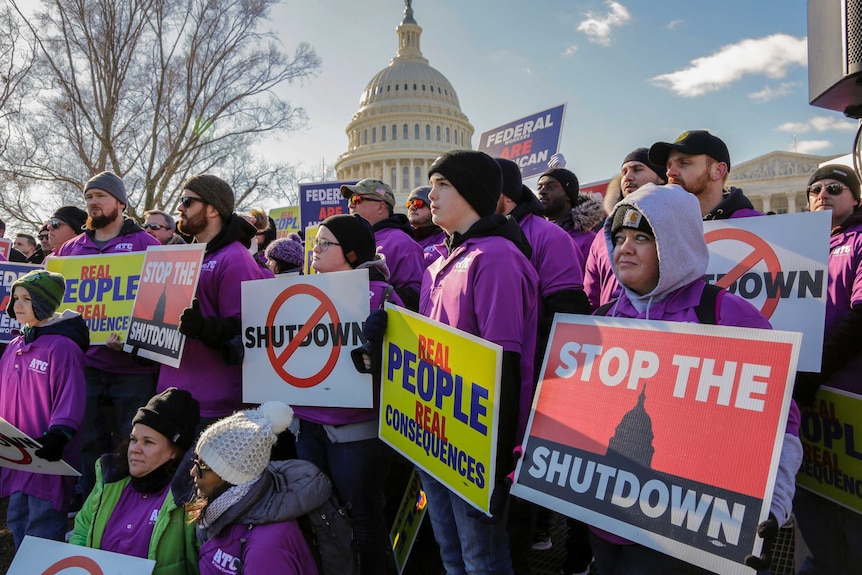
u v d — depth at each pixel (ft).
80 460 14.34
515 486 7.05
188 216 12.42
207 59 65.67
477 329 8.22
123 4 60.80
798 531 9.04
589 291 12.21
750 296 9.08
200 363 12.06
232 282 11.98
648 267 6.70
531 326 8.33
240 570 8.23
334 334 10.37
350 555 9.21
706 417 5.85
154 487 9.59
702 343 6.08
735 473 5.53
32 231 64.75
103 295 14.30
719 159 9.86
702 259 6.68
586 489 6.45
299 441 10.91
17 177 59.26
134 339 12.98
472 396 7.57
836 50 8.76
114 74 61.82
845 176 10.44
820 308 8.48
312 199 34.35
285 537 8.30
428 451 8.38
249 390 11.35
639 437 6.22
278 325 11.02
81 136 63.57
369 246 11.21
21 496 11.92
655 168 13.10
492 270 7.95
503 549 8.10
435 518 8.73
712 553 5.44
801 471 8.66
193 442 9.92
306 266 18.02
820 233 8.63
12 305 12.50
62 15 58.29
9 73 55.57
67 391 11.75
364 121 251.60
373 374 9.78
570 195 15.39
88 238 15.92
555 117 25.79
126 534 9.39
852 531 8.21
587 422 6.68
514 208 12.03
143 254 14.08
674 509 5.78
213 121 68.33
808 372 8.47
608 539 6.73
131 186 68.13
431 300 9.09
